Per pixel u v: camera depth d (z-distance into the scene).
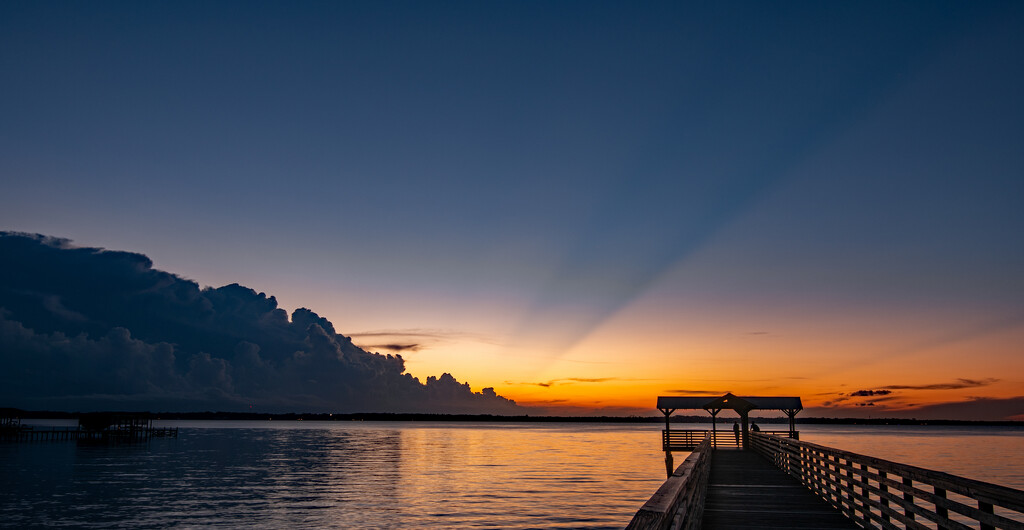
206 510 40.69
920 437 193.25
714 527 13.41
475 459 86.44
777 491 19.67
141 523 36.41
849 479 14.57
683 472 8.39
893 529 10.98
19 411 122.81
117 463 75.44
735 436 50.81
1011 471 58.97
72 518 38.12
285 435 193.00
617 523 34.78
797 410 53.97
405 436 194.38
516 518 36.47
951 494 33.59
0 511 40.50
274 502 43.84
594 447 123.31
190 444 122.25
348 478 60.00
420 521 35.91
